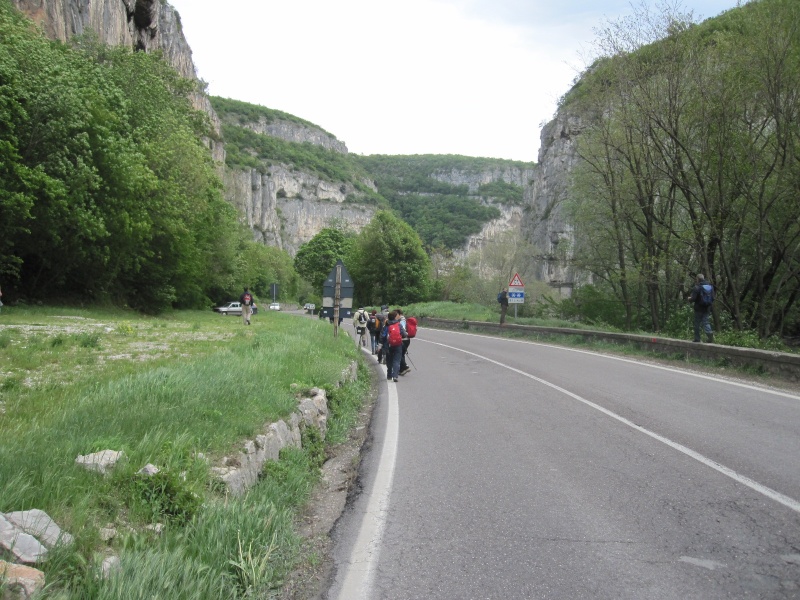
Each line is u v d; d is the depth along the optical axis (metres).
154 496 3.95
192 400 6.15
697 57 20.25
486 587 3.76
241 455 5.13
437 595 3.68
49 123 21.70
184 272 36.19
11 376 8.20
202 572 3.40
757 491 5.36
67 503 3.58
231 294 55.53
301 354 11.54
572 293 33.38
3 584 2.61
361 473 6.47
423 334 30.81
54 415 5.59
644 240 25.30
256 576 3.59
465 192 176.88
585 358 17.06
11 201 19.80
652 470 6.09
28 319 18.50
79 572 3.00
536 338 25.06
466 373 14.82
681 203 23.33
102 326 17.95
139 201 27.58
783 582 3.75
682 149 21.02
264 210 151.12
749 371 12.97
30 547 2.94
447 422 8.97
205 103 81.06
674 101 20.69
